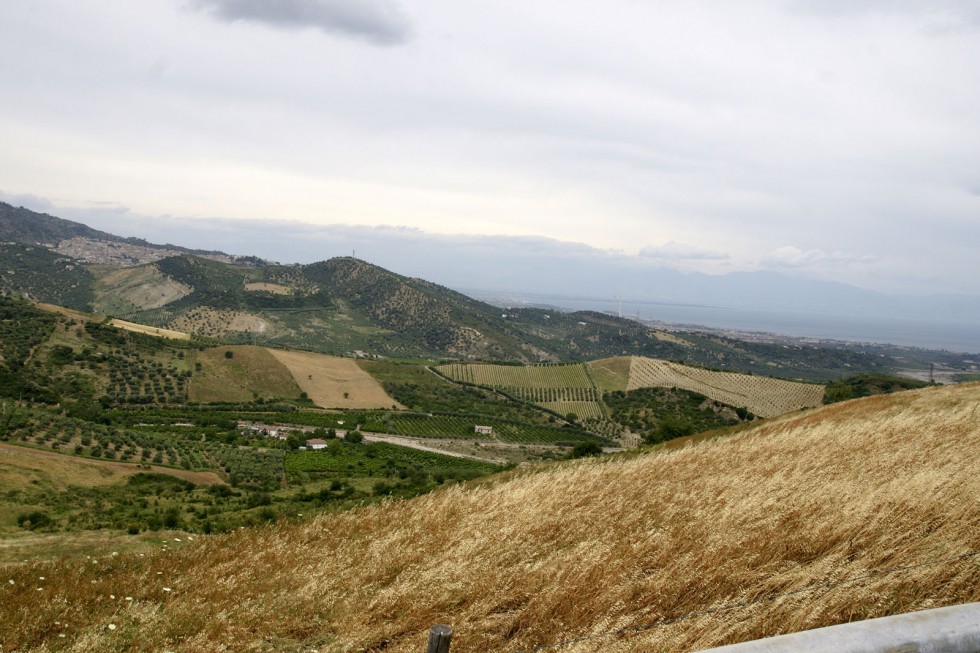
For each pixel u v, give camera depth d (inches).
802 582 281.6
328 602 346.0
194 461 2815.0
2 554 579.5
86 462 2272.4
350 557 424.2
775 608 253.3
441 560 391.5
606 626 264.5
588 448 2484.0
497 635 283.7
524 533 438.9
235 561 437.7
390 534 473.1
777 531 364.5
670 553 354.0
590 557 361.4
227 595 362.9
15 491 1720.0
